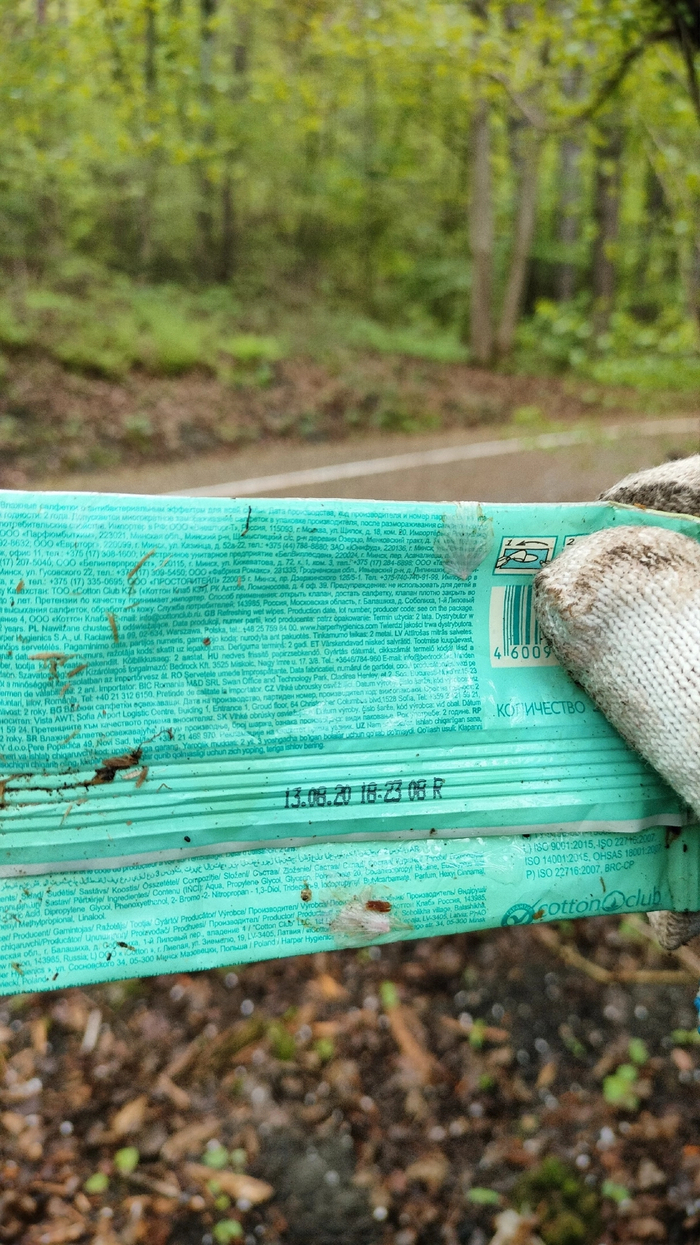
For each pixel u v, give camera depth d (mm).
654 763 1219
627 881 1329
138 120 6355
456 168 18641
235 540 1216
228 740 1231
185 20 5695
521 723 1319
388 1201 2314
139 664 1207
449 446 10453
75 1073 2629
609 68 3773
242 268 17375
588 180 15367
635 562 1192
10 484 7945
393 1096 2594
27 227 12211
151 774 1206
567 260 16859
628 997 2893
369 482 8391
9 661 1163
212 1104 2561
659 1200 2291
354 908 1247
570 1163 2395
